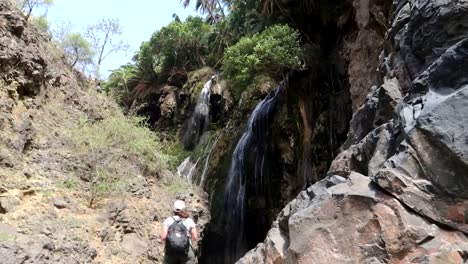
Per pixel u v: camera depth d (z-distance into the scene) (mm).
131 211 7242
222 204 18047
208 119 21656
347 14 14039
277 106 16797
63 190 6746
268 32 13766
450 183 4340
